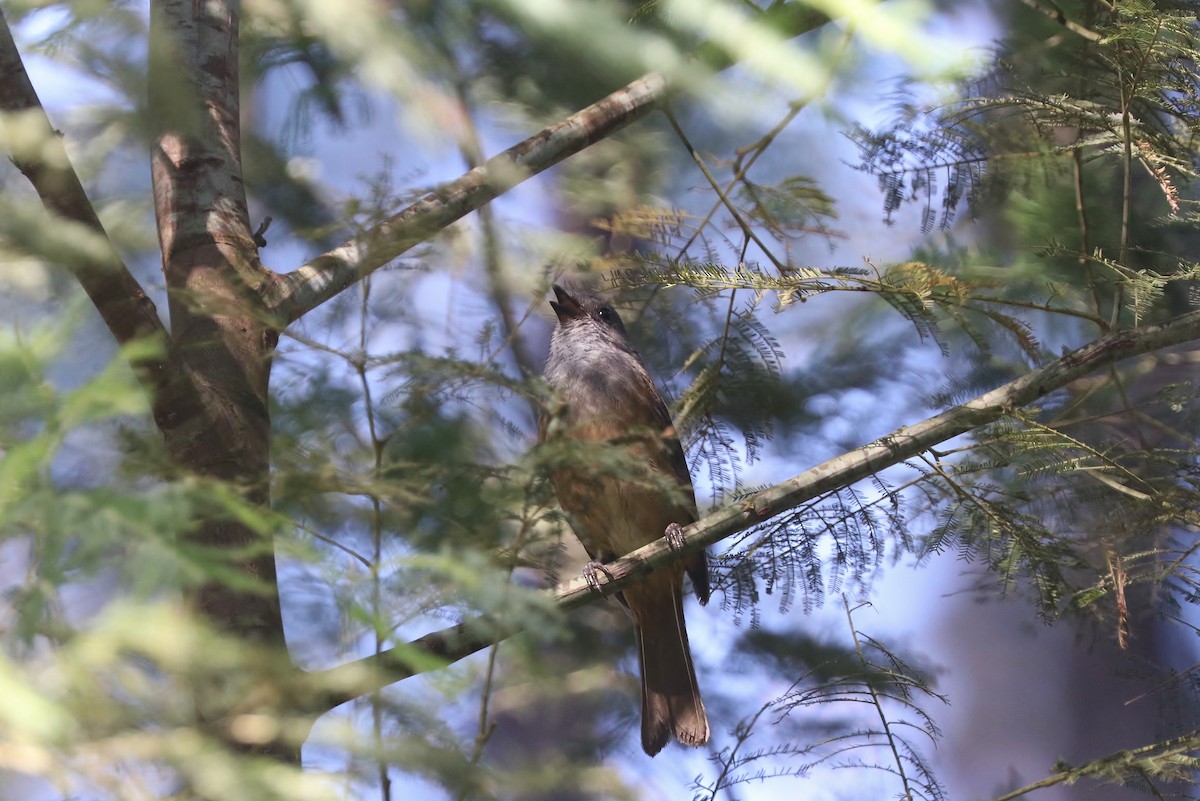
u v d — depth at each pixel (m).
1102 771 8.45
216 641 4.53
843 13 5.05
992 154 9.70
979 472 9.42
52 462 4.57
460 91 11.12
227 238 8.32
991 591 11.04
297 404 7.28
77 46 5.69
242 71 11.76
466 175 8.94
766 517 9.02
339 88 11.92
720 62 6.43
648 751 10.93
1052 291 9.25
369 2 6.27
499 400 8.04
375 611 5.04
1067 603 9.59
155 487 4.83
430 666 5.07
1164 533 9.55
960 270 11.27
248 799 4.21
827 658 12.57
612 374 11.48
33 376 4.43
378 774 4.93
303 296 8.36
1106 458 8.73
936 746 9.50
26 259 5.22
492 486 6.21
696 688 11.05
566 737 12.70
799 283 8.19
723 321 10.90
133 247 10.27
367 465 6.65
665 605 11.19
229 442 7.24
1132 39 8.28
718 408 10.31
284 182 13.44
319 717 5.90
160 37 5.75
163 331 6.54
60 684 4.14
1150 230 11.50
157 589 4.36
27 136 5.84
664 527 10.70
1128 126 8.59
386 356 6.26
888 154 9.65
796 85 5.39
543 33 5.41
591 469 6.48
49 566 4.28
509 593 5.11
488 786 5.07
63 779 4.06
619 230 9.77
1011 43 10.67
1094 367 8.80
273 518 4.96
